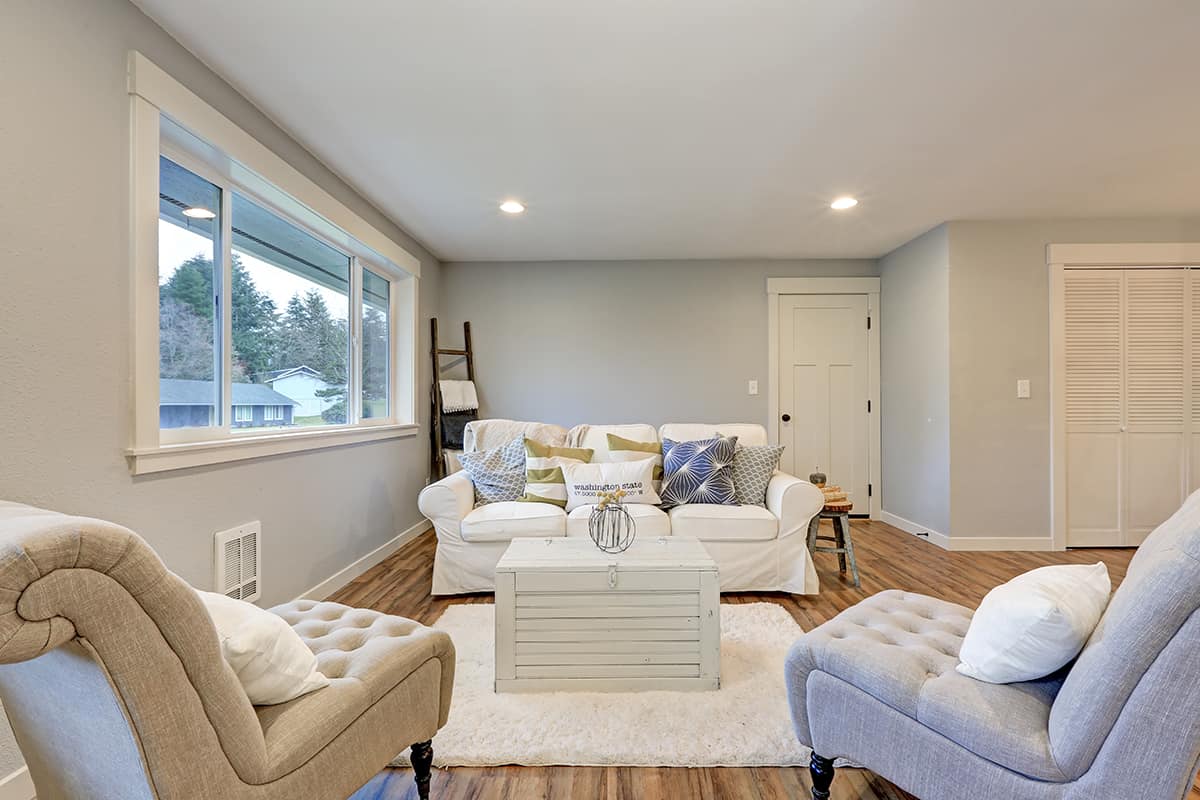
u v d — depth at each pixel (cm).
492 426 349
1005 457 370
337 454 292
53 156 142
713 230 386
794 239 409
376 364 380
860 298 462
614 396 464
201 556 194
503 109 226
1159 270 368
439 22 174
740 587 283
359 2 164
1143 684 91
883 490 458
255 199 246
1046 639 108
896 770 120
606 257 456
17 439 133
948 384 371
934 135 250
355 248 328
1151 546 108
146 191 168
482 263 466
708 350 463
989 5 167
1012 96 218
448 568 284
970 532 371
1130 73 203
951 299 370
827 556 355
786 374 464
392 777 149
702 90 213
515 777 148
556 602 190
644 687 189
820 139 253
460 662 210
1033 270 368
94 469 153
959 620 152
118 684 75
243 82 206
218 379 221
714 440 316
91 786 91
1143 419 370
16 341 133
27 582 65
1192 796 141
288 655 105
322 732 104
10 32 132
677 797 141
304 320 291
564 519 287
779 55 191
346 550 302
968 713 110
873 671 124
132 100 164
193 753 83
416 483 410
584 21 173
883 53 190
